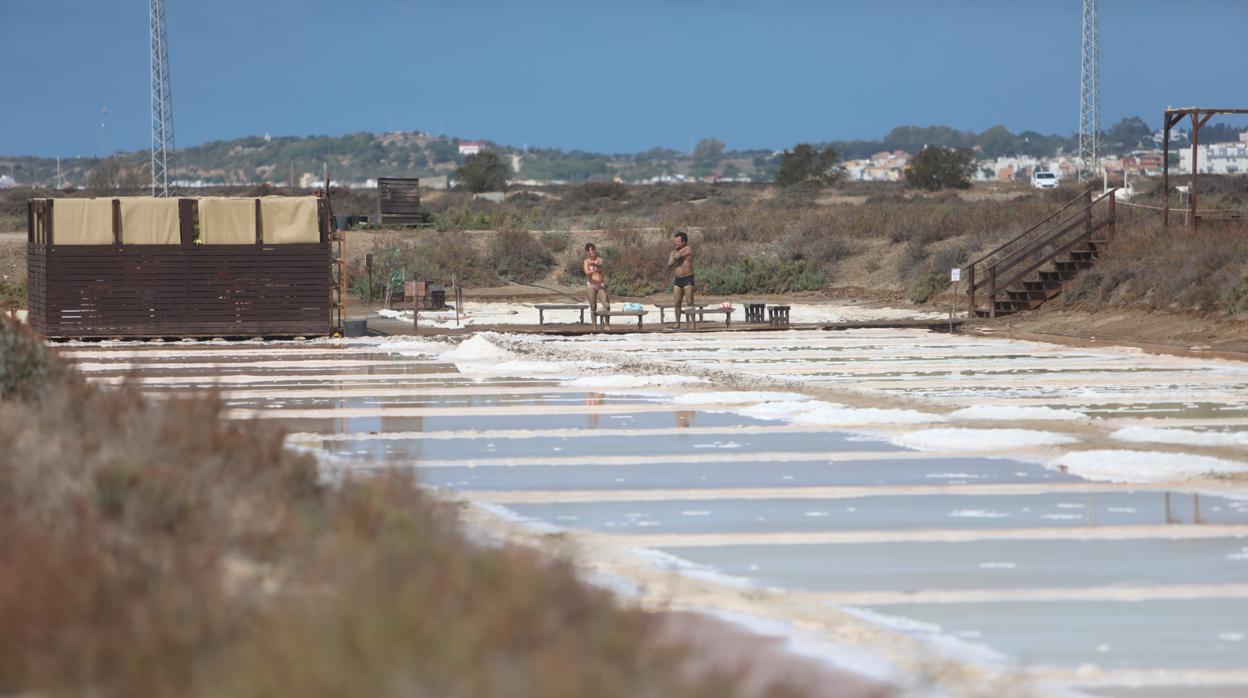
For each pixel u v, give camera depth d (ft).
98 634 78.89
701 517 150.92
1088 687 93.50
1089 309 434.30
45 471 106.01
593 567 125.90
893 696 89.61
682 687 76.28
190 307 393.91
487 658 74.33
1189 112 456.04
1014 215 638.12
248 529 101.96
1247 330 355.77
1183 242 431.84
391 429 219.82
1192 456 180.96
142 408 135.23
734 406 247.09
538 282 655.35
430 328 433.89
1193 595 117.60
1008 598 116.67
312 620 79.30
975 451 193.77
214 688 73.20
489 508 155.74
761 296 615.57
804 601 114.83
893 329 437.17
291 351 363.56
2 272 599.57
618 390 272.72
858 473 177.99
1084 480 171.12
